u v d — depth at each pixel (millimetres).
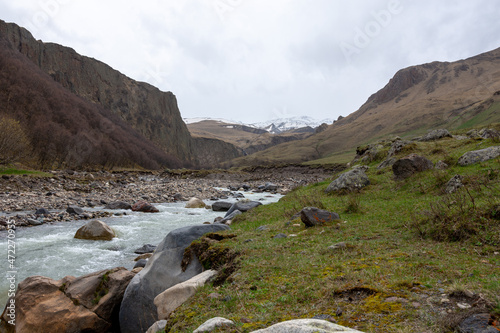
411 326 3932
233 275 7332
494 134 26297
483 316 3826
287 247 9102
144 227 21391
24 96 116500
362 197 19109
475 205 9664
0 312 9508
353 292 5270
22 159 79375
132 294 8945
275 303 5344
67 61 185750
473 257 6992
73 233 18859
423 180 18531
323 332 3219
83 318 8797
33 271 12633
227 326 4582
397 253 7441
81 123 133750
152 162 156625
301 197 20797
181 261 9805
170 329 5527
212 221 23641
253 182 79250
